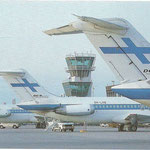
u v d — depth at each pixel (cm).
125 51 4372
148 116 9269
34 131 9550
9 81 9719
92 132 8562
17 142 4788
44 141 4988
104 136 6369
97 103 9462
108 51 4372
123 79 4425
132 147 3853
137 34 4353
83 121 9531
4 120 12544
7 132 8725
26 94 9694
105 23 4088
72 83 19550
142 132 8494
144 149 3612
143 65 4384
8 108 12462
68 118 9594
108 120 9475
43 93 9675
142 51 4369
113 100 9506
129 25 4334
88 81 19525
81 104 9450
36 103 9600
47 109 9575
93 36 4331
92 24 4122
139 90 4403
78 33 4250
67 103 9531
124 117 9356
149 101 4419
